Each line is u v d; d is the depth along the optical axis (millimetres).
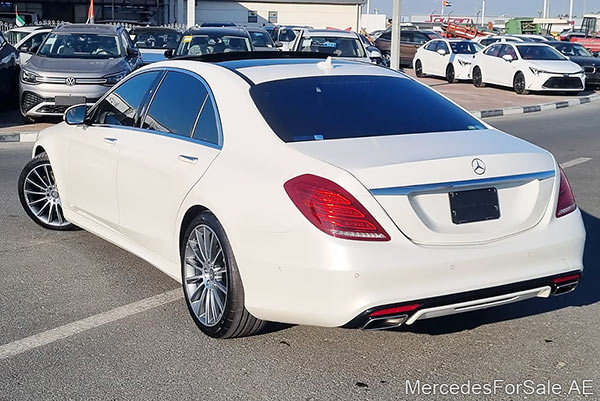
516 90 23625
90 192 6059
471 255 4062
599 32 44625
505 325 4969
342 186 3947
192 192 4652
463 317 5090
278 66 5215
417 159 4117
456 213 4129
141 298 5387
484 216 4207
